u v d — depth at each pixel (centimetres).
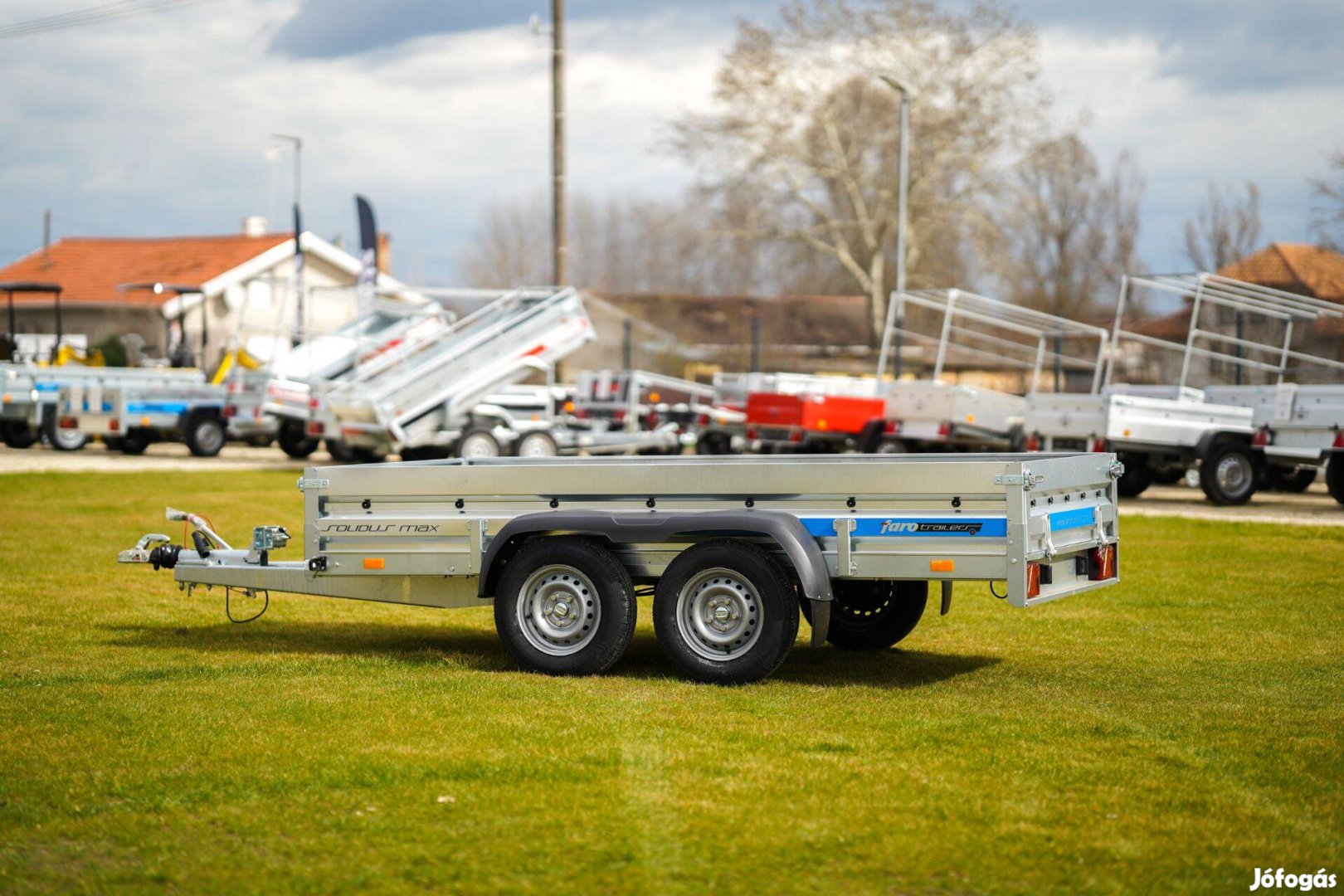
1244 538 1420
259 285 4666
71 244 5106
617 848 464
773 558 727
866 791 527
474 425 2416
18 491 1927
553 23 2686
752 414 2512
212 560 866
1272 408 1833
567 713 659
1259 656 827
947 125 4647
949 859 454
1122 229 5116
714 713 662
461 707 674
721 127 4656
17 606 1018
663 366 4544
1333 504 1931
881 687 734
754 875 440
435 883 436
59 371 2980
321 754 582
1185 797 522
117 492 1938
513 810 506
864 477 708
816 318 5047
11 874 445
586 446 2508
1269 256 3672
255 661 810
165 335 4559
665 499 745
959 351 4375
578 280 6775
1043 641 882
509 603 765
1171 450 1933
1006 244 4769
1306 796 527
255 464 2605
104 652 844
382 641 895
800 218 4888
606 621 745
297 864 452
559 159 2711
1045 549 705
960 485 689
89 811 507
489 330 2423
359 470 804
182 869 448
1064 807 509
